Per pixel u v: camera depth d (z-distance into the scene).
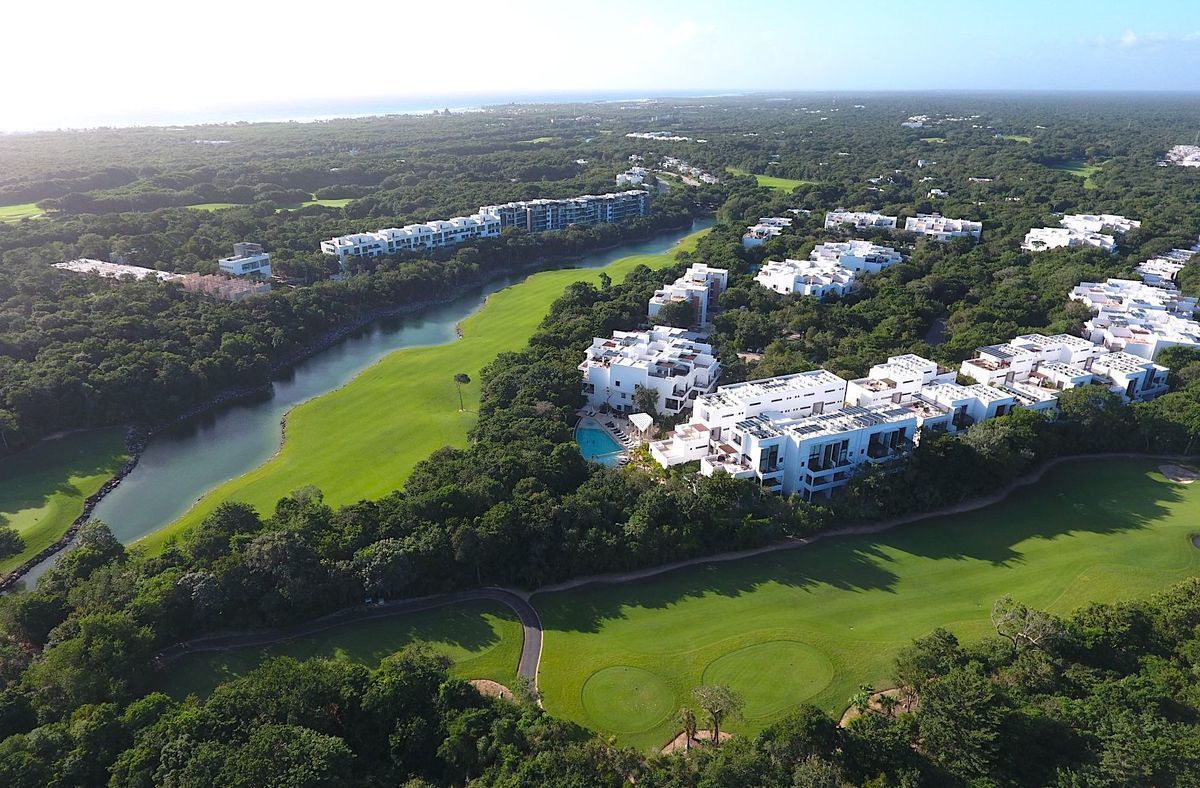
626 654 94.25
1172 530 121.06
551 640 97.06
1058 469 140.25
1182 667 84.25
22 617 93.56
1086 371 165.12
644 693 87.94
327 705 79.94
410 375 193.12
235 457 157.38
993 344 182.75
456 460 130.88
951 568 111.75
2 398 155.75
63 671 81.19
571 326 199.88
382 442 156.75
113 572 99.94
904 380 150.38
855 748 72.25
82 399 163.38
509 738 74.88
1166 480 136.25
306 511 111.56
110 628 87.50
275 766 68.31
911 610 102.44
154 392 171.50
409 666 83.25
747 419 135.88
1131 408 146.00
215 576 98.62
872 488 123.06
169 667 92.19
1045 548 116.62
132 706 78.19
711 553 115.25
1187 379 162.00
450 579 106.50
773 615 101.44
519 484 119.06
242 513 112.50
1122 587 106.75
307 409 176.50
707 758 73.12
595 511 113.38
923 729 73.88
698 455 136.75
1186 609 91.00
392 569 100.94
